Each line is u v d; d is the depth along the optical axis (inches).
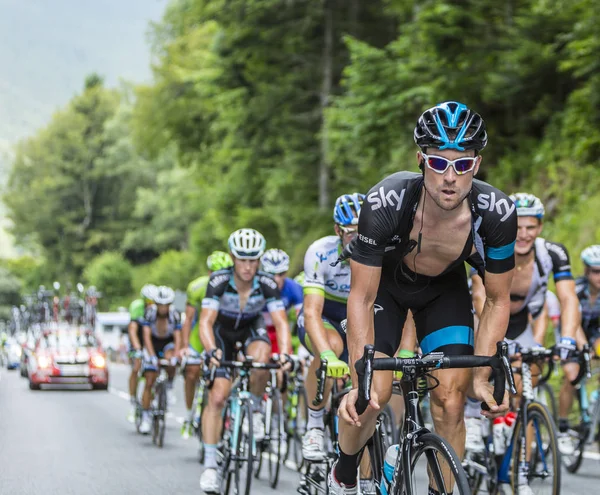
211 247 4271.7
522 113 1813.5
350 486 418.0
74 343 2164.1
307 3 2773.1
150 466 834.8
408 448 353.7
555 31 1576.0
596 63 1485.0
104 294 7593.5
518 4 1626.5
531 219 588.7
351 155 2245.3
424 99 1797.5
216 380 632.4
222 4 2778.1
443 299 388.5
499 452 536.4
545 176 1736.0
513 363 542.3
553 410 640.4
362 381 330.6
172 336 1145.4
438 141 334.6
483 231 360.8
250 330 714.8
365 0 2822.3
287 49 2861.7
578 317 597.6
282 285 871.1
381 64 1851.6
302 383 790.5
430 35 1619.1
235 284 679.7
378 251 362.6
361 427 392.5
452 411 379.9
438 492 326.6
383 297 391.9
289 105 2869.1
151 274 6535.4
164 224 7140.8
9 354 3476.9
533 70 1625.2
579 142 1654.8
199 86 2962.6
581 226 1503.4
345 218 538.9
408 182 359.6
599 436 791.7
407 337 462.6
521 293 602.2
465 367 338.6
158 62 3809.1
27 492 688.4
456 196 339.3
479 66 1662.2
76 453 928.9
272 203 3056.1
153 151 3796.8
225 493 625.0
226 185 3294.8
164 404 995.3
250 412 604.4
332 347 576.1
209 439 628.4
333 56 2854.3
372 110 1861.5
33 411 1477.6
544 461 494.9
